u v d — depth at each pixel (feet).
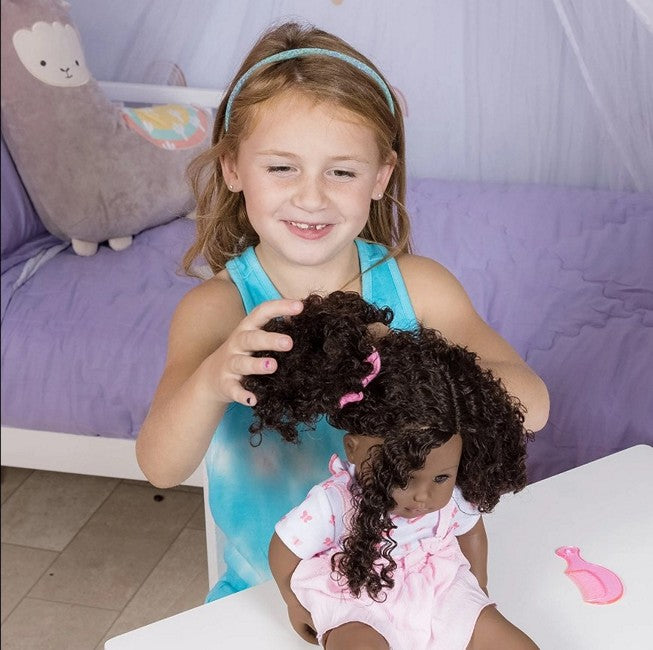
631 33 7.55
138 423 6.16
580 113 8.11
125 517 6.91
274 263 3.48
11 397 6.28
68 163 7.29
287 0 8.04
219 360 2.73
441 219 7.58
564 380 5.66
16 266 7.14
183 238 7.53
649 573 3.19
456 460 2.52
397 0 7.95
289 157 3.08
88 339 6.25
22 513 6.96
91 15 8.37
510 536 3.35
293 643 2.91
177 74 8.47
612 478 3.65
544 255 6.99
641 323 6.09
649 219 7.40
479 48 8.08
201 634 2.95
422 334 2.61
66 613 6.07
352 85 3.08
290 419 2.61
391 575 2.60
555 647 2.90
